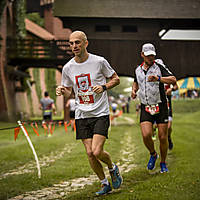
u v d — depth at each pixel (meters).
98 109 8.71
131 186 9.41
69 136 24.98
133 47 47.66
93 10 49.31
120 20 49.50
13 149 16.81
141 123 11.27
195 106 76.06
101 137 8.48
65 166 13.46
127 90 37.81
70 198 8.57
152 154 11.38
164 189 8.42
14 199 8.82
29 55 51.47
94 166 8.77
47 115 27.09
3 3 50.78
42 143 20.09
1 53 50.06
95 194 8.82
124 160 15.31
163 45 48.69
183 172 10.71
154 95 11.02
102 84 8.90
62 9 48.94
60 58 49.94
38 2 89.75
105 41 47.75
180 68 48.09
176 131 29.25
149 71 11.12
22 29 63.28
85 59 8.80
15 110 57.00
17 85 60.56
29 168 13.65
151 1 51.19
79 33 8.66
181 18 48.56
